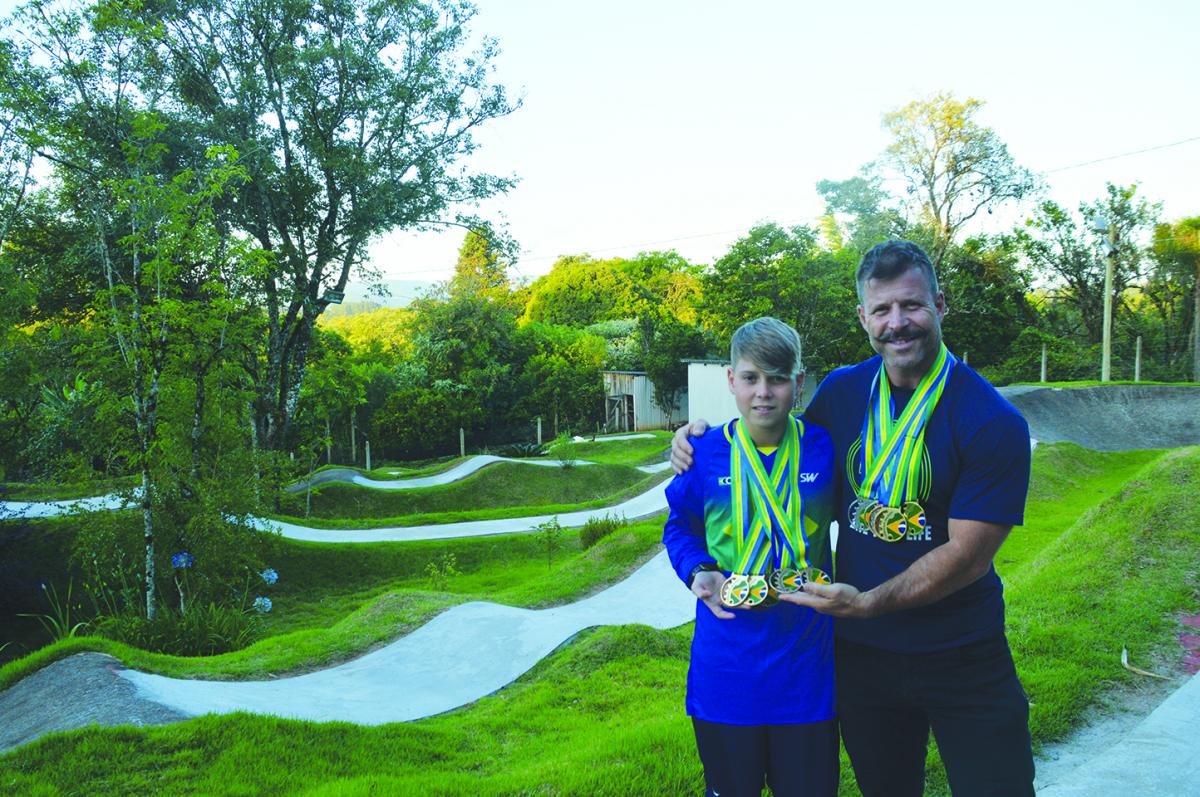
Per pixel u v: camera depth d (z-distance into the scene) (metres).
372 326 67.25
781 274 33.59
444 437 38.69
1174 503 7.37
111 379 11.05
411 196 20.22
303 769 4.27
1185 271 33.12
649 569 11.12
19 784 4.02
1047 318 38.59
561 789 3.52
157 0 16.81
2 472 18.05
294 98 18.97
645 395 41.31
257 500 12.38
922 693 2.09
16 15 9.95
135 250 10.30
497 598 10.66
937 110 37.56
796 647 2.07
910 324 1.97
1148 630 5.44
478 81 20.56
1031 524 13.62
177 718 5.15
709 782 2.20
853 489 2.13
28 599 13.18
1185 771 3.57
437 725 5.56
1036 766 3.84
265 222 19.50
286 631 12.62
